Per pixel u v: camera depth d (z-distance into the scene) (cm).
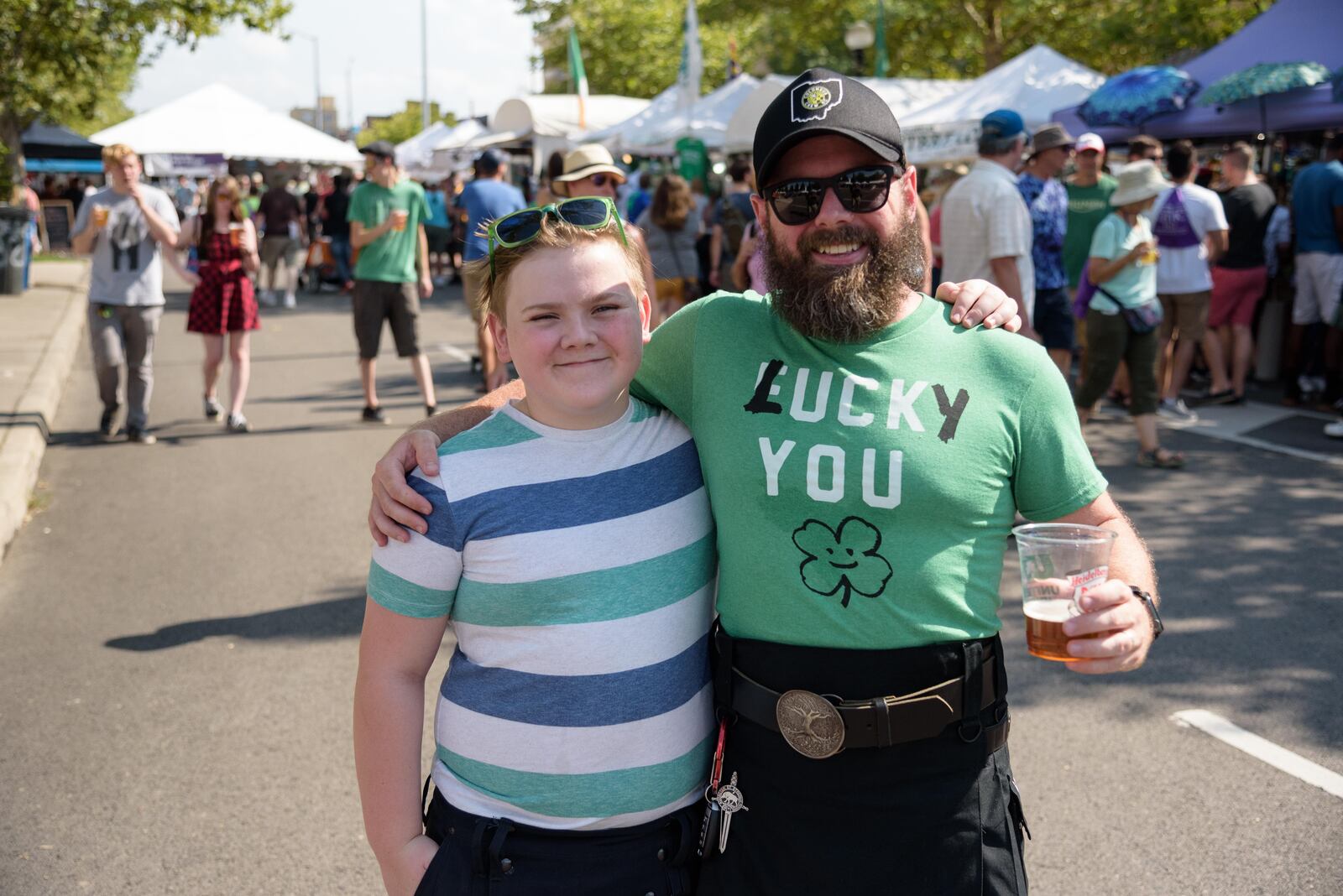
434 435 173
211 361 859
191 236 807
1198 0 2064
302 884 293
